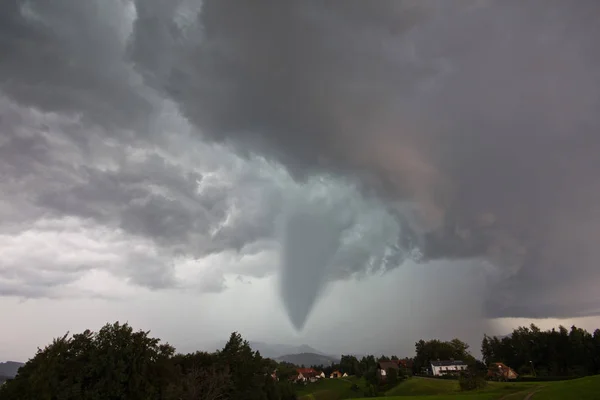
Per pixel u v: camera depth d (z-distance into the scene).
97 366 52.75
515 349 181.12
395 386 138.88
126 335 57.66
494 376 121.62
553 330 166.62
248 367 86.56
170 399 57.28
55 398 48.75
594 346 150.75
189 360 86.06
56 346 51.38
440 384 123.50
